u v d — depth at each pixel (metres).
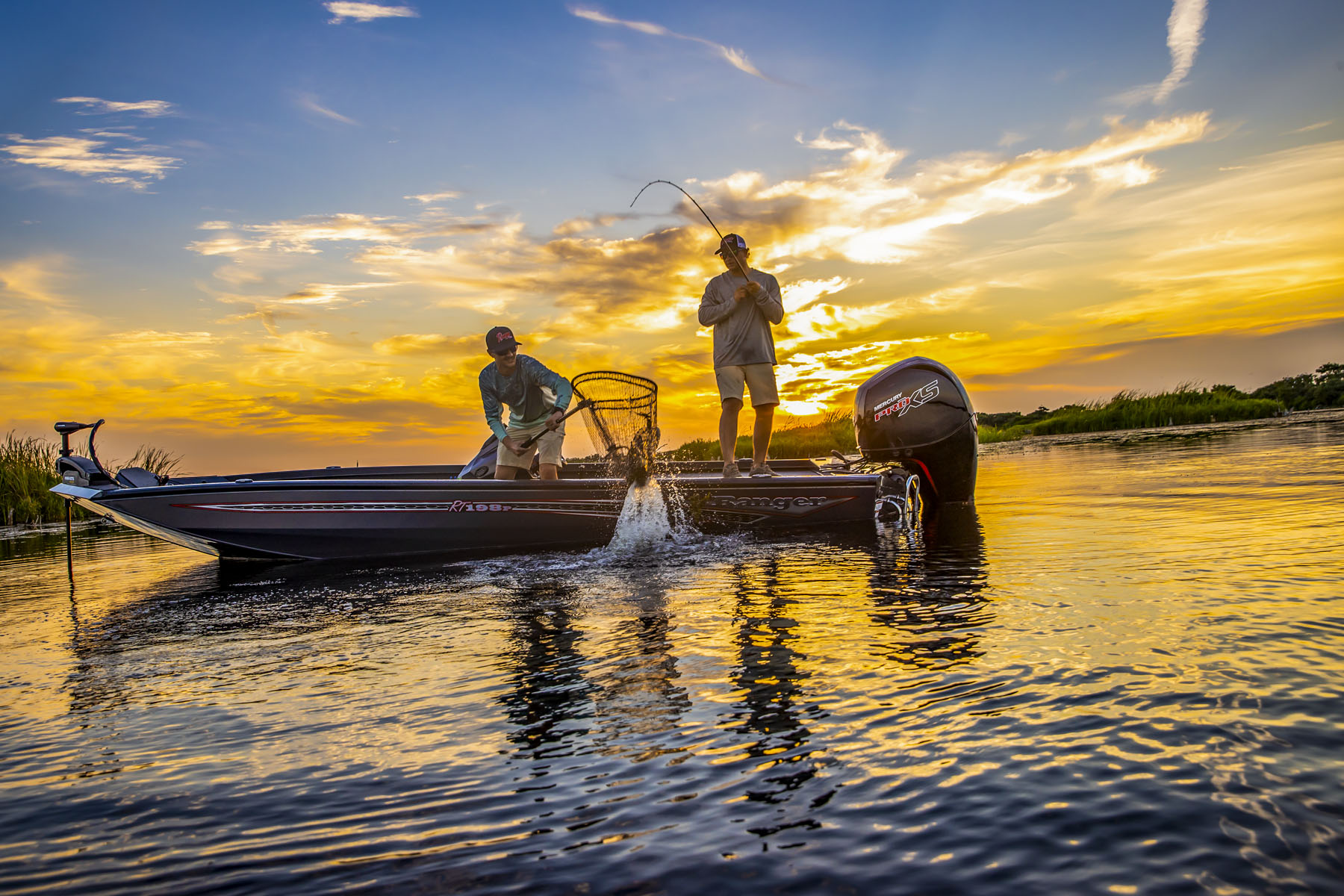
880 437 7.36
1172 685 2.05
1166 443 14.70
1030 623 2.79
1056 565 3.90
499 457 6.77
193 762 2.01
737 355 7.02
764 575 4.30
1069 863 1.31
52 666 3.14
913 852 1.38
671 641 2.90
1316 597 2.83
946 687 2.18
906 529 6.10
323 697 2.51
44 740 2.24
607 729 2.05
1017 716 1.93
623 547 5.91
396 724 2.20
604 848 1.45
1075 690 2.07
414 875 1.39
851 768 1.71
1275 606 2.75
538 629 3.25
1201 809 1.44
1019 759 1.70
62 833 1.64
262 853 1.51
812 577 4.12
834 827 1.48
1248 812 1.42
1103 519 5.49
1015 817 1.46
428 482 6.00
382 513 5.93
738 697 2.23
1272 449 10.61
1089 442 18.25
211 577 5.52
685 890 1.30
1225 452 10.85
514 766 1.85
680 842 1.45
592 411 6.43
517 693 2.41
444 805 1.67
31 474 12.16
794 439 18.81
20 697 2.70
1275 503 5.49
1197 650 2.32
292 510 5.83
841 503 6.99
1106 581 3.41
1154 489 7.13
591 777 1.76
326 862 1.46
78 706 2.57
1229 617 2.64
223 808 1.72
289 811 1.68
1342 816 1.38
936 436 7.22
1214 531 4.52
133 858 1.52
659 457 7.46
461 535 6.10
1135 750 1.69
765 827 1.49
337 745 2.06
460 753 1.96
